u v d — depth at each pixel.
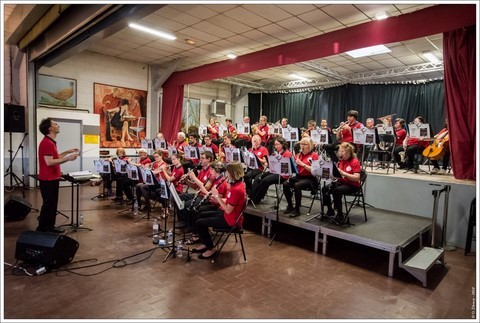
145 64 9.28
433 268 3.50
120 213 5.21
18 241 3.09
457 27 4.24
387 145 6.34
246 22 5.66
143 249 3.70
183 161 6.61
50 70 7.57
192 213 3.91
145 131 9.40
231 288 2.86
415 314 2.54
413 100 8.98
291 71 9.62
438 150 5.56
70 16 4.95
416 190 4.60
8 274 2.98
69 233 4.15
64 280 2.90
